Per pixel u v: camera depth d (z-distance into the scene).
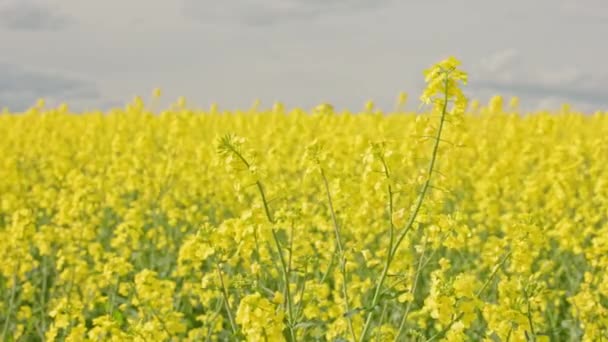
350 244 5.35
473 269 7.78
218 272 4.50
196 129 18.16
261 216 4.33
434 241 4.91
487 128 17.02
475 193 10.48
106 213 11.12
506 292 4.62
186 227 10.17
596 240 6.40
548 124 14.26
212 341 6.64
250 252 4.40
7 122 21.31
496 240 5.30
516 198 10.85
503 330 4.27
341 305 5.57
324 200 6.06
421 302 7.04
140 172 13.34
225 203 10.05
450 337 3.85
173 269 8.73
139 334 4.80
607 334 5.53
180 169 11.05
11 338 7.01
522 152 13.18
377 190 4.46
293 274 6.20
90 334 4.77
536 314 5.11
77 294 7.46
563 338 6.64
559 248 7.88
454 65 4.48
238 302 5.88
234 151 4.48
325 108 14.11
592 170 11.77
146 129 17.39
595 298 5.90
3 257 7.63
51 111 20.67
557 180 9.34
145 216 11.07
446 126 4.63
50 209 10.59
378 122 16.47
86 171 14.09
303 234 6.11
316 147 5.01
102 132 19.55
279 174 11.34
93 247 7.68
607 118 19.69
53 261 8.16
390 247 4.38
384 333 4.87
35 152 16.47
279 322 3.66
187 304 7.53
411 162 4.96
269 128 16.97
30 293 7.49
